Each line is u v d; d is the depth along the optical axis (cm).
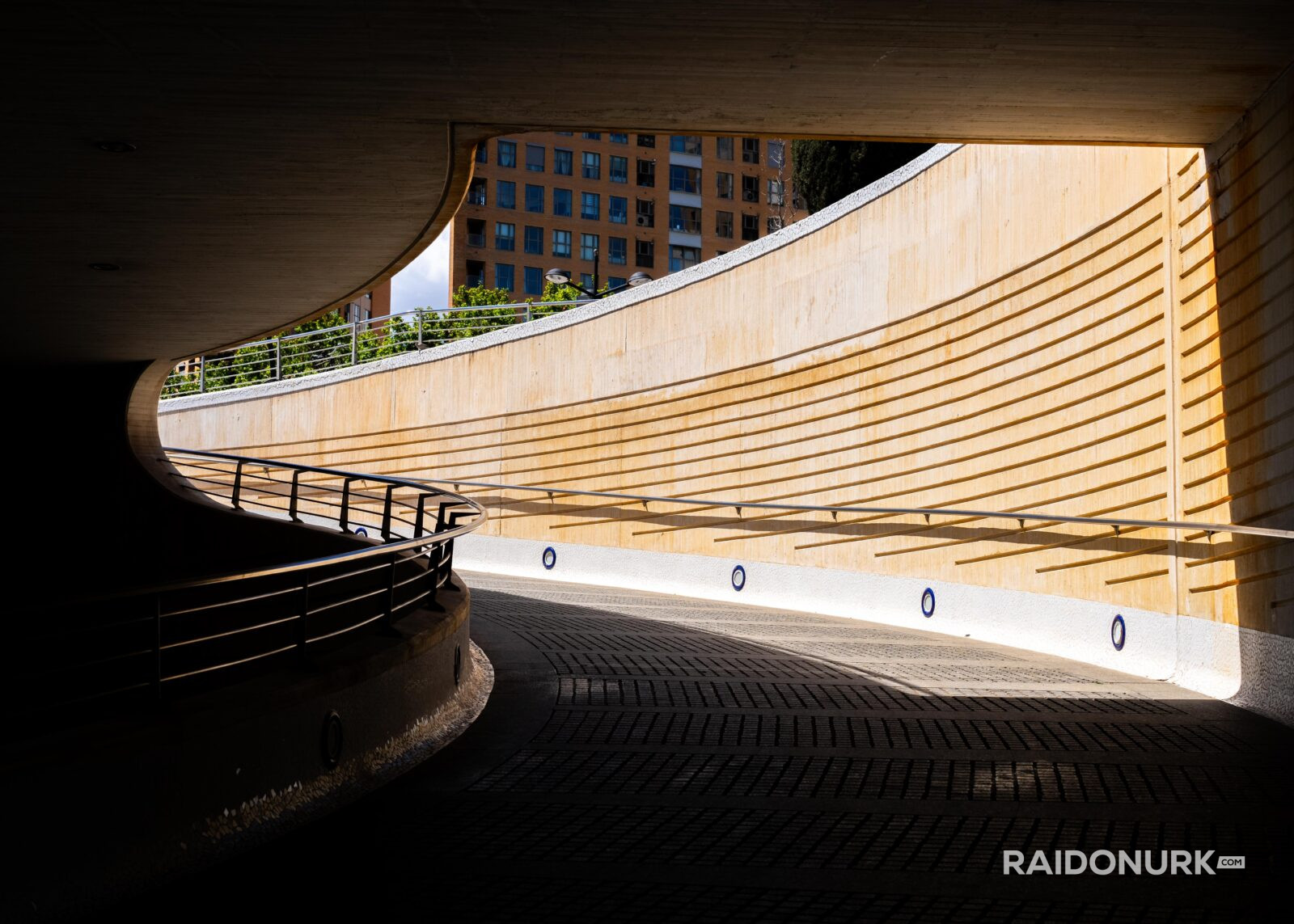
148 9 542
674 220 7519
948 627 1210
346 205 845
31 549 1391
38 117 673
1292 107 696
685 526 1609
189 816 467
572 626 1177
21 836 395
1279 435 743
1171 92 737
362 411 2148
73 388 1440
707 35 612
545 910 407
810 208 2164
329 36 582
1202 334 860
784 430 1473
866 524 1345
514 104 696
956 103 743
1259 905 413
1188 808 530
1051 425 1080
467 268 7138
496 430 1917
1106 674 921
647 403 1684
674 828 504
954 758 625
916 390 1278
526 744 666
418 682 679
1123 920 400
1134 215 964
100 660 477
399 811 534
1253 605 784
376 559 1145
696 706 771
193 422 2459
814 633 1171
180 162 751
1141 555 948
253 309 1186
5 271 1021
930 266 1262
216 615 1244
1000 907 412
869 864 456
